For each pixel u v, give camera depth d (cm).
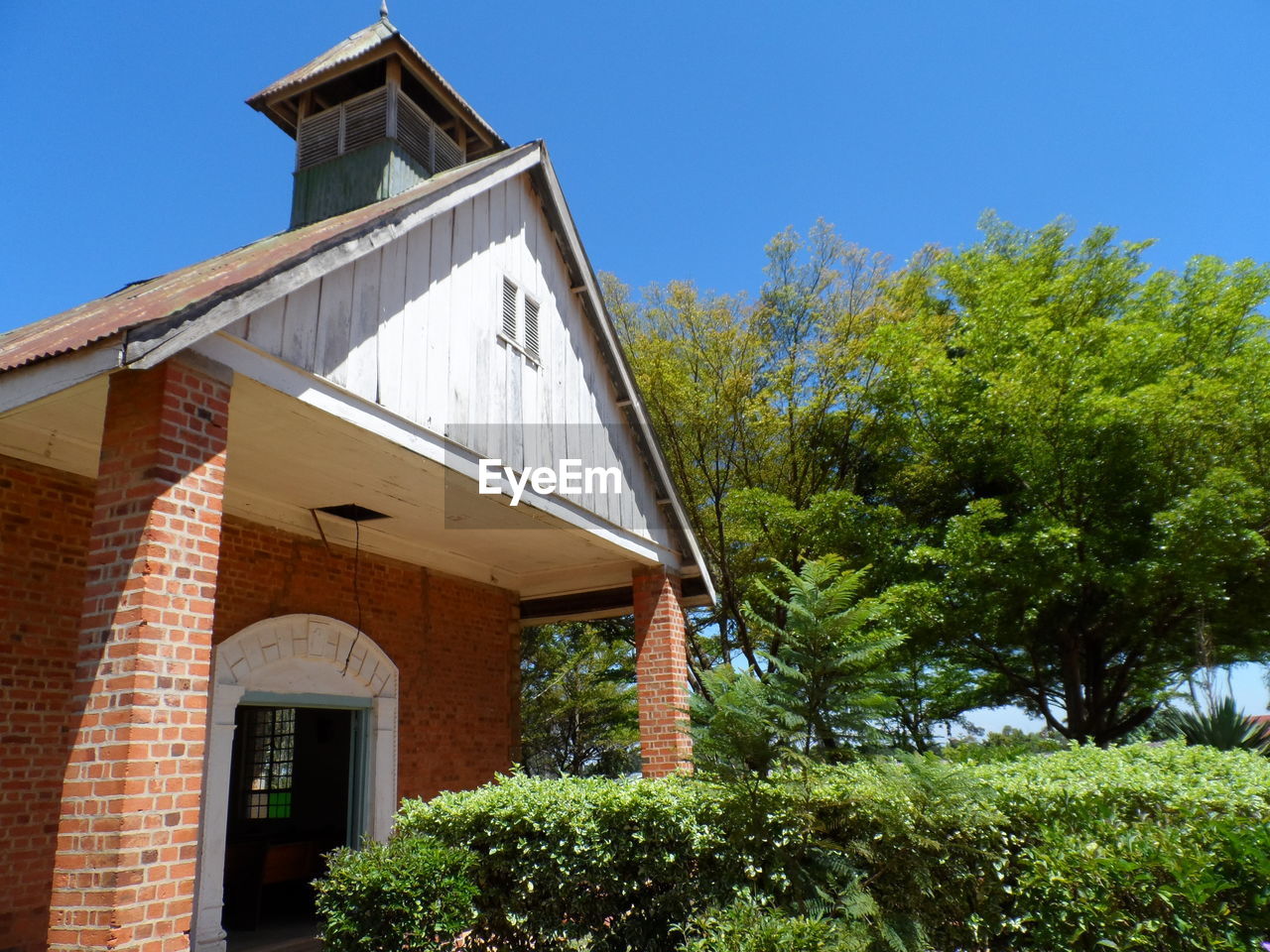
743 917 445
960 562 1178
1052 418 1184
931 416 1397
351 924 535
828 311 1678
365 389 597
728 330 1594
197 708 423
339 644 888
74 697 409
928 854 480
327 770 1241
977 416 1321
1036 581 1142
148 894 382
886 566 1305
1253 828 410
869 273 1691
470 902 562
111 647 408
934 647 1353
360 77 1104
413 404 646
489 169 793
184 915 396
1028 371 1205
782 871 494
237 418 592
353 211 969
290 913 959
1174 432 1136
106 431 447
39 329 775
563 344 911
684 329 1678
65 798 394
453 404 699
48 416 583
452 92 1107
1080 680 1377
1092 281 1459
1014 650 1509
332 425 585
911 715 1309
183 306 443
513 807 583
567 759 2395
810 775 492
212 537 449
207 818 716
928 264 1689
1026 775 535
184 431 444
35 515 641
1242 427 1130
